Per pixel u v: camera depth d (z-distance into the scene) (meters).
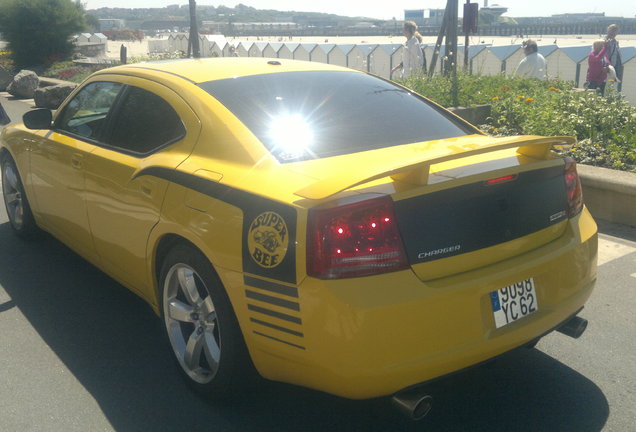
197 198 2.84
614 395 3.03
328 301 2.29
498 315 2.52
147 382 3.21
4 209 6.17
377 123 3.18
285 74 3.51
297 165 2.73
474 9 13.03
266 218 2.50
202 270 2.80
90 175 3.69
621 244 5.05
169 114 3.29
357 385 2.35
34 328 3.80
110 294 4.26
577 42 64.94
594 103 7.93
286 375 2.59
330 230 2.31
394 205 2.35
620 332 3.65
